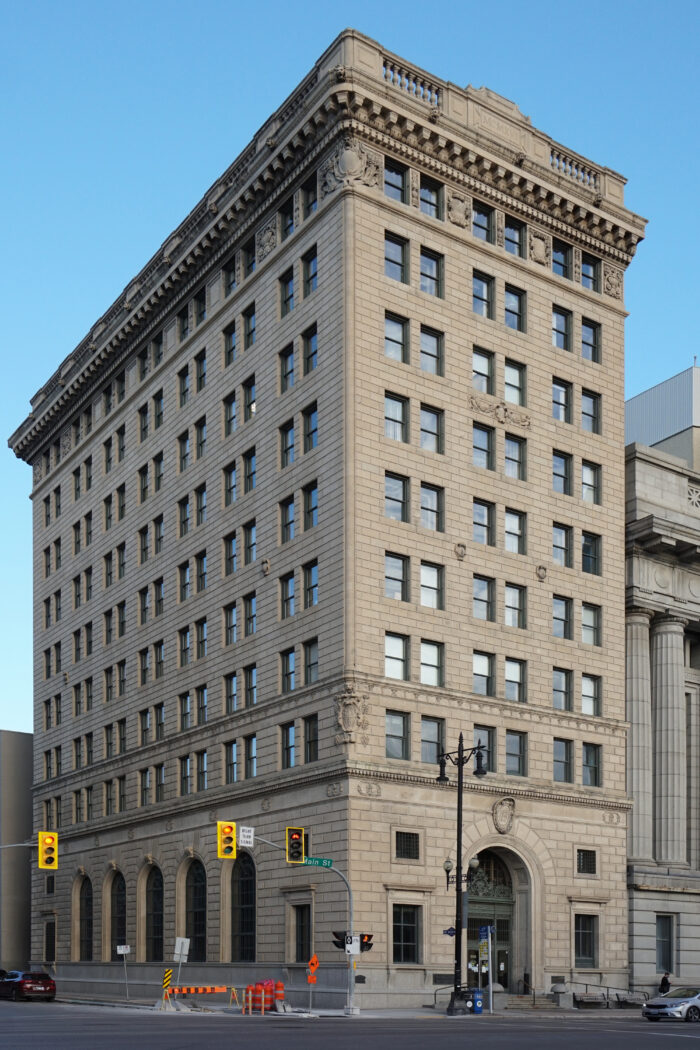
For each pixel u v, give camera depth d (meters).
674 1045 31.80
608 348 71.50
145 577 78.38
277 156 65.00
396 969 54.41
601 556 68.44
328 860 50.91
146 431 81.00
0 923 101.12
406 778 56.66
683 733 71.25
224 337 71.44
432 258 63.78
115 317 85.44
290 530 62.66
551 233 69.50
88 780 83.56
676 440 84.44
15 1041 30.89
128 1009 54.34
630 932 65.31
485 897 60.47
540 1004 58.25
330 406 59.59
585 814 64.31
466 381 63.56
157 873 72.94
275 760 60.91
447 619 60.25
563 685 65.44
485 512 63.66
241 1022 42.94
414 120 62.16
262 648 63.53
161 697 74.44
